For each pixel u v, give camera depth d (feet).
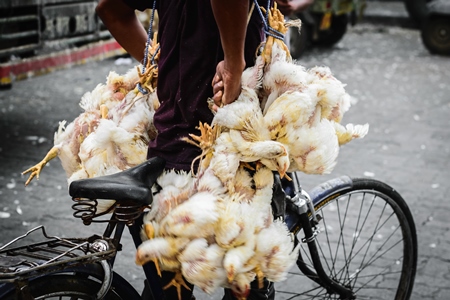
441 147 22.22
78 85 29.73
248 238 6.98
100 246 6.97
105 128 7.47
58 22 20.57
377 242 14.47
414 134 23.70
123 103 7.94
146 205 6.83
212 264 6.89
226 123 7.04
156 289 7.60
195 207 6.86
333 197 9.34
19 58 19.75
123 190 6.56
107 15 8.41
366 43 47.47
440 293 12.32
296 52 39.17
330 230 14.94
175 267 7.13
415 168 19.85
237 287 7.08
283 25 7.41
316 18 39.96
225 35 6.82
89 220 6.98
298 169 7.64
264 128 7.14
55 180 17.83
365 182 9.70
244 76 7.28
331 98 7.32
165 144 7.55
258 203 7.15
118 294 7.55
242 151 7.06
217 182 7.04
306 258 10.21
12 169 18.51
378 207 16.46
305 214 8.71
